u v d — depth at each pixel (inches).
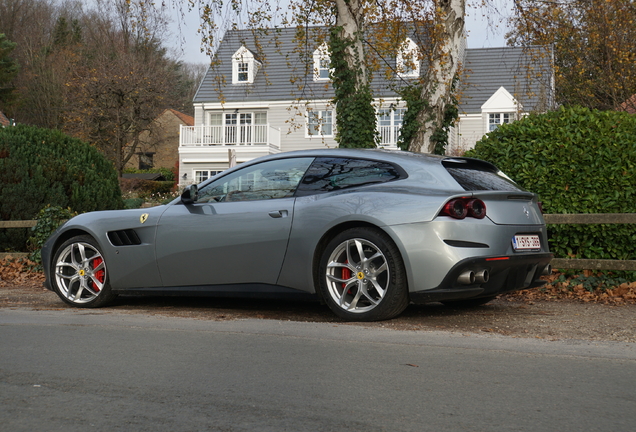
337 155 203.3
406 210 180.5
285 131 1307.8
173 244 216.8
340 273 194.2
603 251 272.4
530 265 193.6
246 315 209.5
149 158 2210.9
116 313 213.5
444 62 399.2
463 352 146.9
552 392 114.3
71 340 161.3
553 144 276.2
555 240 277.6
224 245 207.8
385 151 202.2
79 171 423.8
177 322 189.5
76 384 119.5
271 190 207.9
